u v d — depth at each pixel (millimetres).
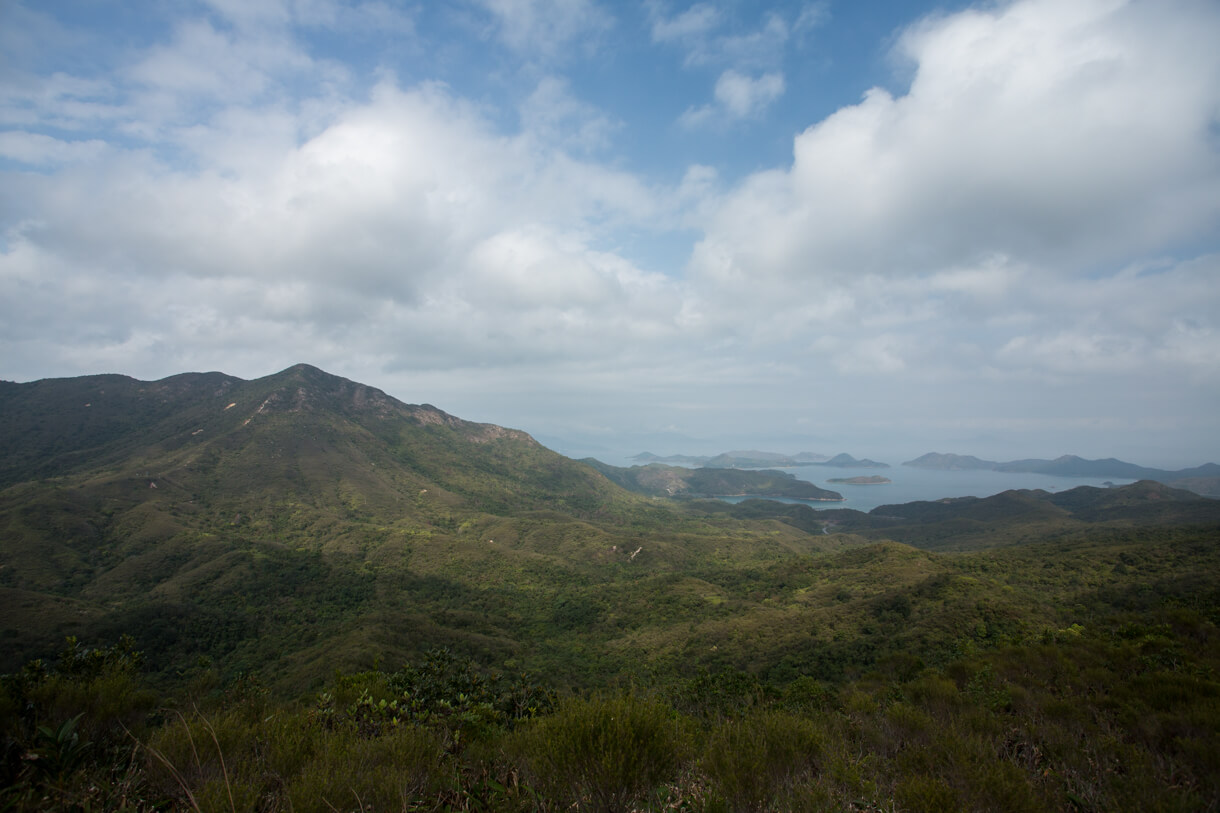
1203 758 5867
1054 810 4965
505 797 4441
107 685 5113
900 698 11211
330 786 3793
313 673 39188
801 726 5629
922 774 5355
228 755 4254
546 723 5105
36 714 4605
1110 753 6387
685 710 14117
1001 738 7160
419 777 4707
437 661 10172
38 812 3344
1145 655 11977
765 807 4293
